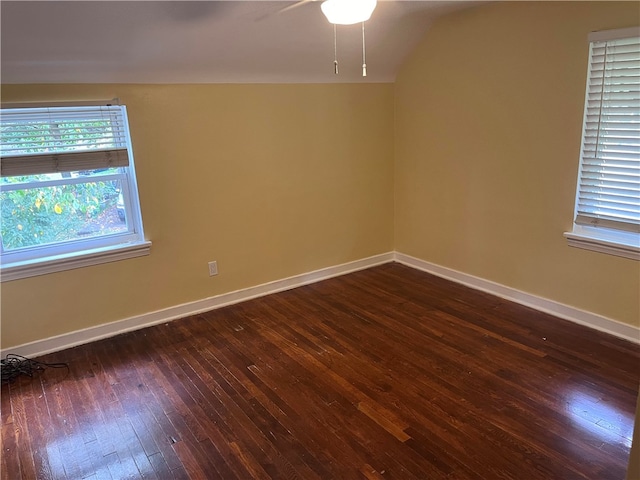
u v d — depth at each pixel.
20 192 2.92
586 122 2.93
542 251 3.33
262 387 2.62
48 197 3.01
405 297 3.77
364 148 4.22
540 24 3.05
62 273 3.05
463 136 3.72
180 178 3.37
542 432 2.17
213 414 2.40
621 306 2.94
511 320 3.28
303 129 3.84
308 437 2.21
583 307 3.15
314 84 3.81
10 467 2.10
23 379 2.78
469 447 2.10
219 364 2.87
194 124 3.35
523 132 3.29
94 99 2.96
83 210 3.14
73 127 2.95
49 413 2.46
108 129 3.07
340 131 4.05
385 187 4.45
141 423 2.36
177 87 3.23
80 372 2.84
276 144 3.74
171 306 3.52
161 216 3.35
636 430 1.51
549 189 3.21
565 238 3.16
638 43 2.62
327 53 3.50
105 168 3.07
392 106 4.30
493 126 3.48
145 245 3.29
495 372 2.66
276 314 3.55
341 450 2.12
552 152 3.14
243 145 3.58
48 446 2.22
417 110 4.07
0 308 2.89
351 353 2.94
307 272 4.15
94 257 3.12
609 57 2.75
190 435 2.26
